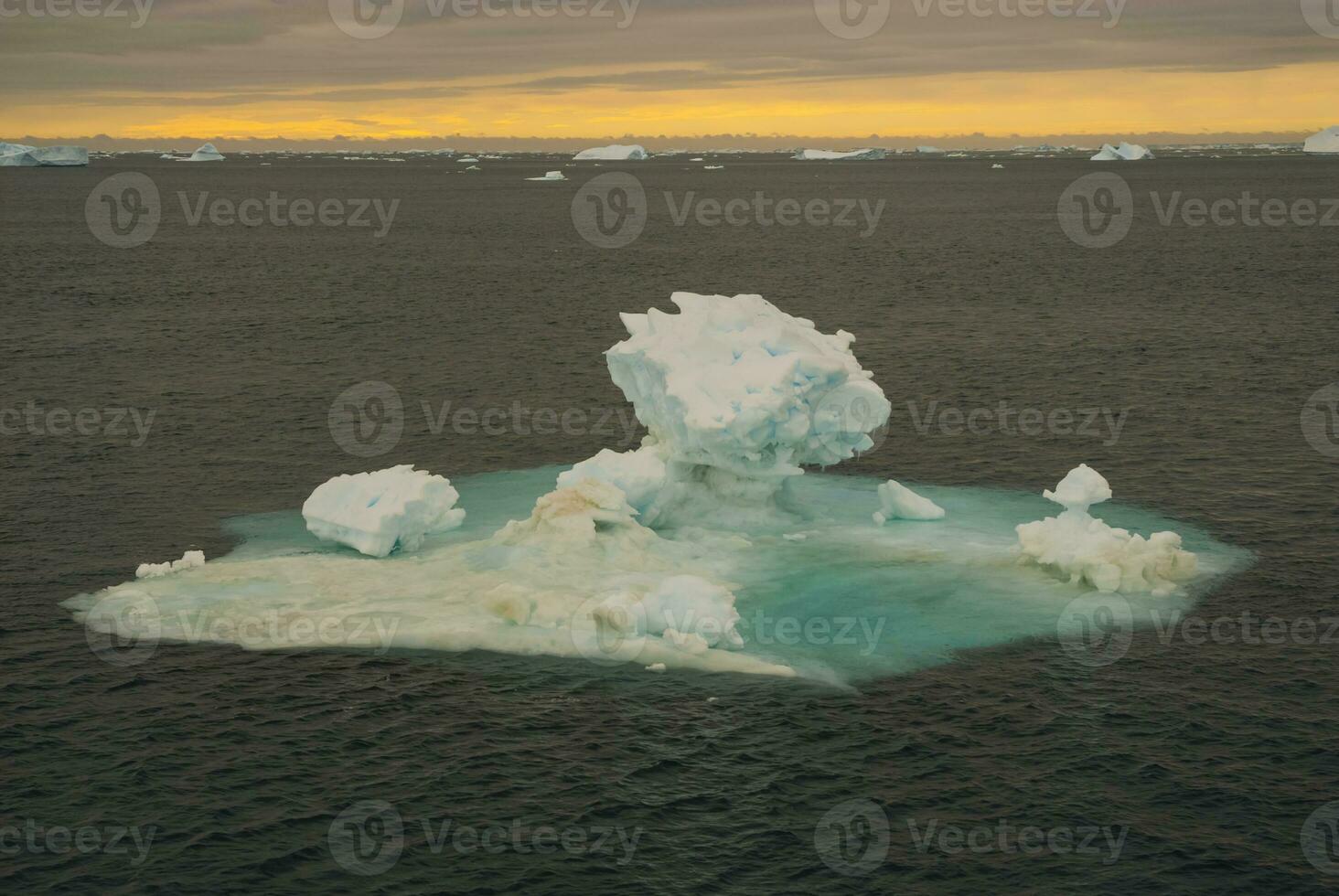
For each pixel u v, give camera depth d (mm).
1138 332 74312
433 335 76125
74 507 40688
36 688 27641
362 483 36625
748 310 38875
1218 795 23547
